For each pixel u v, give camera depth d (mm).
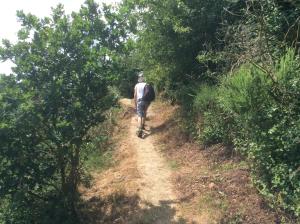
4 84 8219
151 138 12070
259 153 7520
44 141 8523
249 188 7840
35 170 8477
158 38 13102
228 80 8750
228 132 9516
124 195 9023
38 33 8234
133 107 14898
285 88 7680
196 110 11141
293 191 6852
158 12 12844
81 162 9734
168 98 14945
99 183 10094
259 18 8945
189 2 12688
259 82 7840
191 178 9016
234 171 8555
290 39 9484
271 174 7445
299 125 7266
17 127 8109
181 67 13297
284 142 7223
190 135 10836
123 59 8922
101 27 8789
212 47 12484
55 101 8172
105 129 12453
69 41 8289
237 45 10242
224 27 11516
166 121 12945
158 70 13680
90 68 8383
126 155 11195
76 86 8445
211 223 7449
